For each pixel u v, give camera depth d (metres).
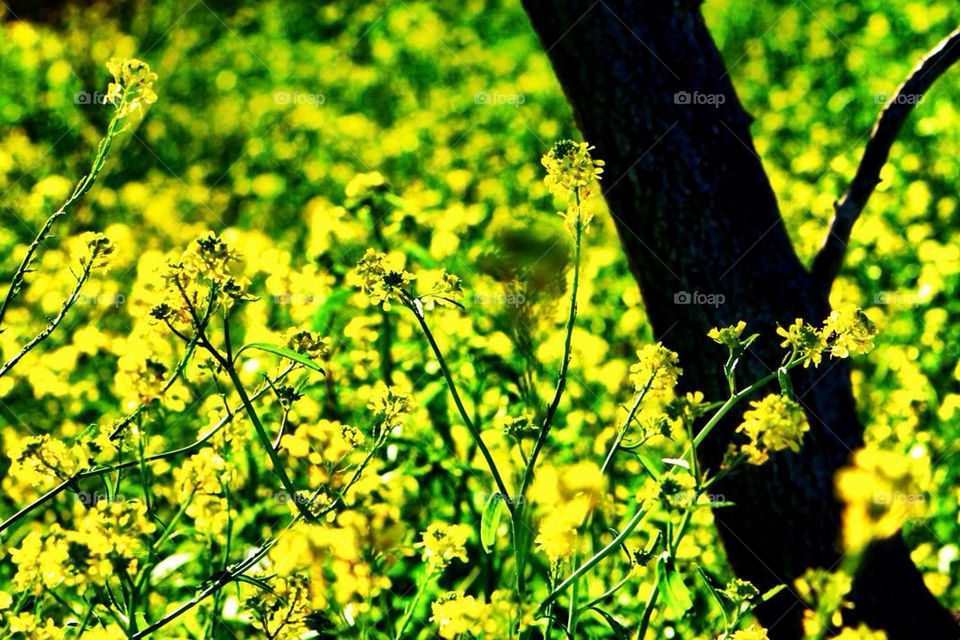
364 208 4.04
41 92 8.45
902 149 6.32
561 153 2.08
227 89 8.70
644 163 2.64
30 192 6.68
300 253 5.42
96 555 1.86
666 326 2.70
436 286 2.10
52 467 2.03
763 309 2.61
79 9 9.04
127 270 4.93
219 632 2.77
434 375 3.51
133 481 3.17
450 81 8.88
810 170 6.41
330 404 3.45
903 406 3.87
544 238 4.19
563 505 2.21
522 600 1.99
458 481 3.27
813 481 2.57
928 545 3.31
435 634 2.70
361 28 10.23
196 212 6.44
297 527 2.11
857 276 5.10
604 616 2.03
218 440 2.38
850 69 8.02
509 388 3.50
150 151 7.26
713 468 2.66
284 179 6.78
